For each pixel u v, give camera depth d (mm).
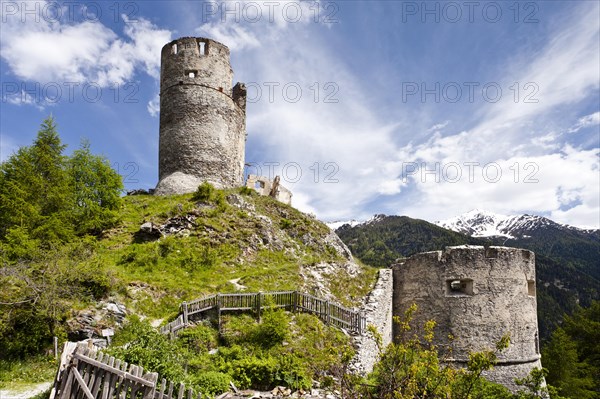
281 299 17406
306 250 29031
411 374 9219
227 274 22594
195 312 15930
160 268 21781
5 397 11297
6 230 22156
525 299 21453
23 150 25734
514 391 19016
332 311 17547
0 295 15055
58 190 25062
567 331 36000
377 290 22234
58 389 9266
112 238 25109
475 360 9172
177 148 33250
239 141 36781
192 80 34250
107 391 8672
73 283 16703
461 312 20766
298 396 12273
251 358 13609
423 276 22328
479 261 21234
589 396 28891
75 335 15117
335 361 10703
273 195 42000
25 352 14305
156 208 28625
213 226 26188
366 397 10000
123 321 16281
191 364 12773
